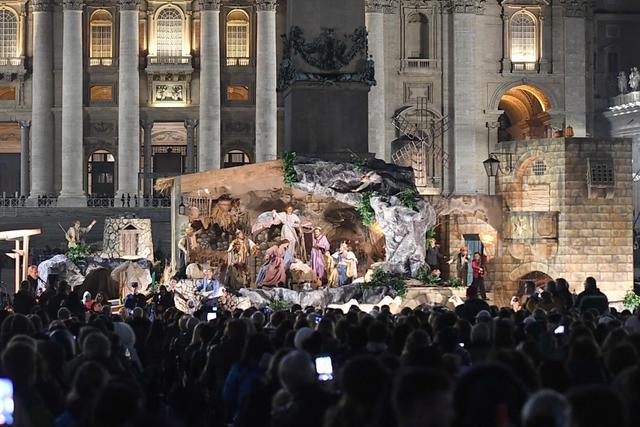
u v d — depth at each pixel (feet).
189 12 454.40
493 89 461.37
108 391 44.65
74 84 447.42
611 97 460.96
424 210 218.79
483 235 262.06
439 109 456.86
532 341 70.85
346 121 221.87
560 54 464.65
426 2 455.63
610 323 92.79
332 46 221.25
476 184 457.68
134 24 448.24
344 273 216.54
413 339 72.84
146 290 232.12
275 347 81.82
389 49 454.40
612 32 472.85
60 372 68.39
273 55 451.53
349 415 48.11
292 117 221.25
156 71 450.71
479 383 43.80
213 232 224.74
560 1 464.24
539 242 262.88
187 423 77.97
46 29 451.94
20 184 466.70
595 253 264.11
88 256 243.81
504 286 263.70
